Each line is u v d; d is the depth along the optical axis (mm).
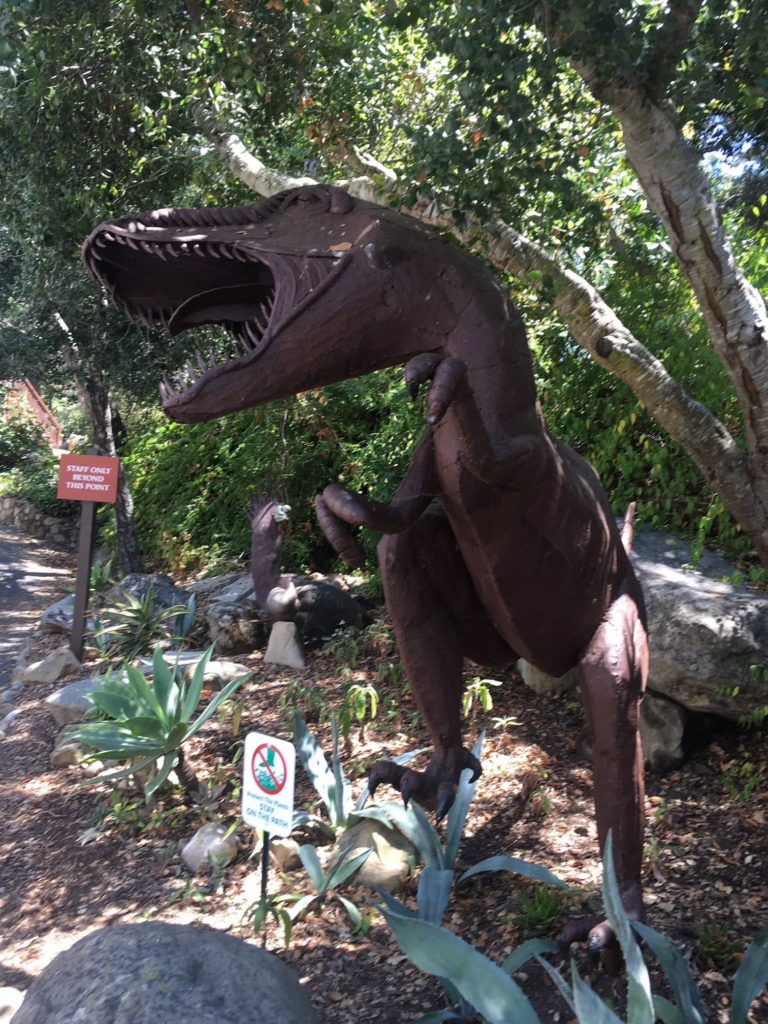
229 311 3244
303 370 2848
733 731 4852
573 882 3738
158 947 2852
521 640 3113
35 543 15219
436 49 4328
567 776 4711
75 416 19688
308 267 2877
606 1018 2287
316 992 3244
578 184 5965
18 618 9953
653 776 4660
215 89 6469
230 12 5555
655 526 6086
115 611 7559
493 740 5152
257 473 9555
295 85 6410
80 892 4137
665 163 4402
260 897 3703
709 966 3180
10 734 6188
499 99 4199
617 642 3105
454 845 3717
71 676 7250
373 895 3783
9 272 10109
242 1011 2643
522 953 2998
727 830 4086
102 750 4621
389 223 2928
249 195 8328
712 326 4707
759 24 3914
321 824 4152
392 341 2893
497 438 2775
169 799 4816
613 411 6594
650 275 6641
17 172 7504
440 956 2621
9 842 4684
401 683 6129
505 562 2910
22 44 5824
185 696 4914
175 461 11094
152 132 6672
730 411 6141
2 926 3959
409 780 3299
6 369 10852
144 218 3088
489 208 4586
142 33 5984
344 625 7109
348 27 5891
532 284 5113
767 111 5008
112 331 9680
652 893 3664
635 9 4223
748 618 4461
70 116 6570
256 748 3342
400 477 8219
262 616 7164
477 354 2840
